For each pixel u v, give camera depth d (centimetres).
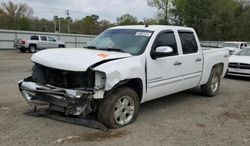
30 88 582
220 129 605
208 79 884
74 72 553
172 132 576
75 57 568
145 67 622
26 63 1816
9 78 1138
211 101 856
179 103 816
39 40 3384
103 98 560
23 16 7488
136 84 624
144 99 641
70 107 543
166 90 696
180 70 728
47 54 603
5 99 780
